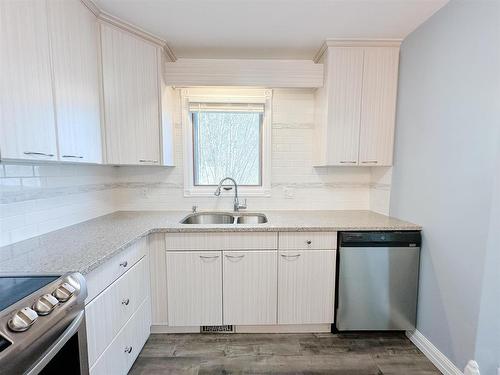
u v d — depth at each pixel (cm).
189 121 244
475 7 137
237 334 199
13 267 106
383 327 191
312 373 163
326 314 194
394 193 215
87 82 159
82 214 194
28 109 115
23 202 143
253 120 252
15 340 66
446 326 160
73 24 145
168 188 247
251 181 256
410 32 191
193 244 186
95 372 118
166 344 187
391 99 210
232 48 210
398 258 186
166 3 156
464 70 145
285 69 226
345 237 185
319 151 229
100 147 175
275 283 191
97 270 119
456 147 151
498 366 142
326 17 170
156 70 200
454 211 153
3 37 103
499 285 137
